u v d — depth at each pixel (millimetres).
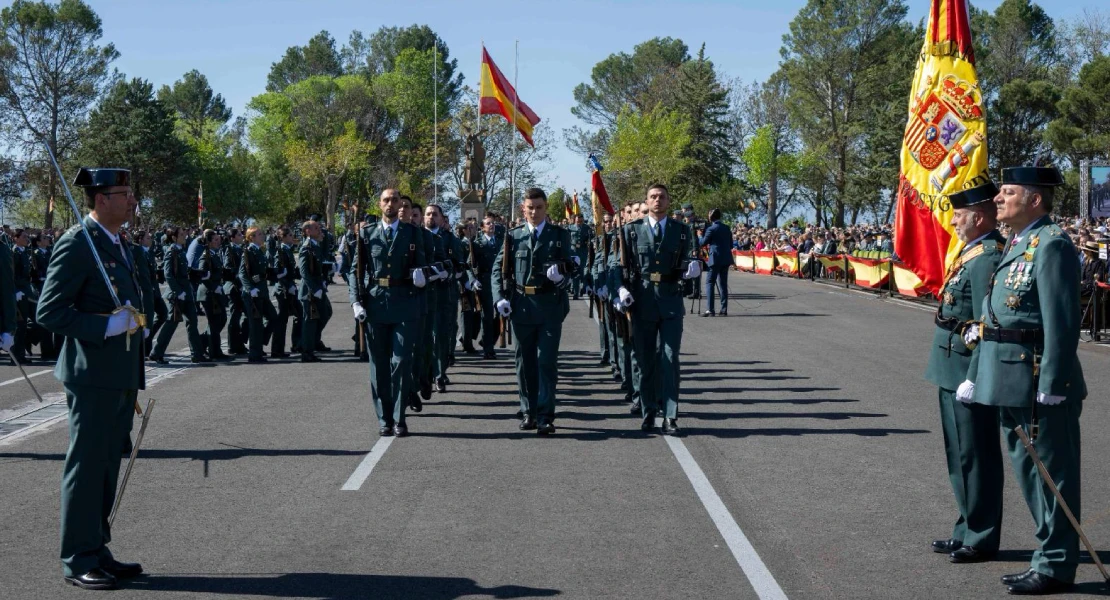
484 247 14531
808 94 67875
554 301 8977
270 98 80375
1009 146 57281
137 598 5008
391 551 5691
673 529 6086
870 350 14906
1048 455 5016
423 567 5422
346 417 9844
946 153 14242
